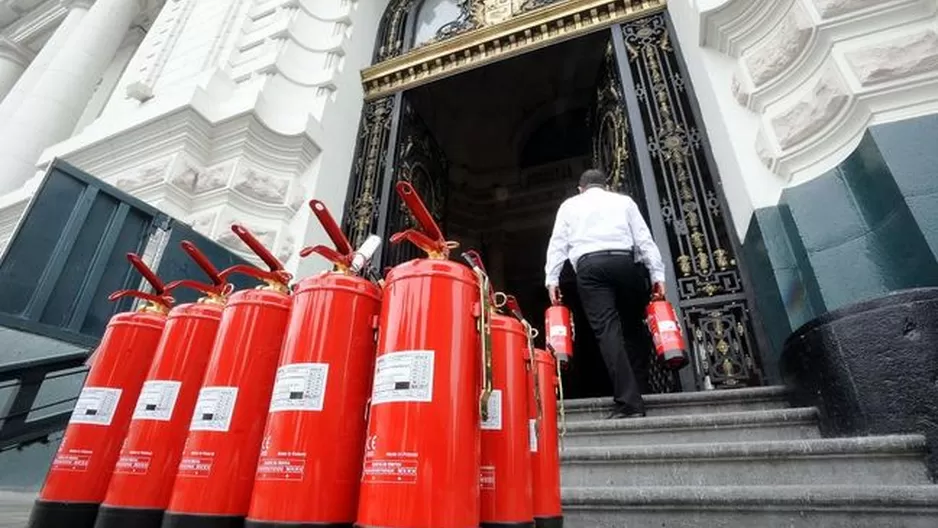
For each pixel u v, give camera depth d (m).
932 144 2.28
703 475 1.90
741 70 3.38
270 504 0.90
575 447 2.18
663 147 4.00
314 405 0.97
